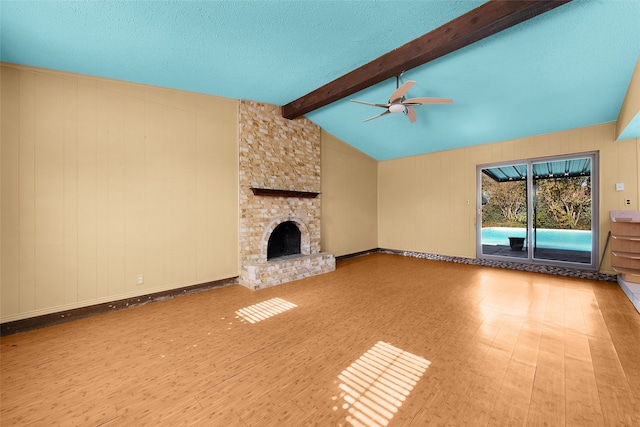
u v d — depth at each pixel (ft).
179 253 12.25
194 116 12.67
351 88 11.61
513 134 16.22
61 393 5.83
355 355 7.24
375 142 20.02
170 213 11.98
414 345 7.73
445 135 17.38
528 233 16.39
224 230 13.69
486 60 10.20
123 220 10.77
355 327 8.96
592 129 14.20
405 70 10.10
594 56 9.37
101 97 10.26
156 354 7.40
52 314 9.34
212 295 12.35
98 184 10.20
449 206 19.72
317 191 17.89
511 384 5.95
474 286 13.50
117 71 10.02
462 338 8.11
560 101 12.36
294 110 14.88
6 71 8.57
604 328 8.68
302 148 16.99
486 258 18.07
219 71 10.78
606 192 13.79
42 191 9.14
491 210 25.00
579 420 4.91
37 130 9.04
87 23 7.27
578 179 20.80
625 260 13.14
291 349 7.60
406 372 6.45
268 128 15.16
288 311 10.42
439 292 12.57
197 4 6.93
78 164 9.79
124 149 10.77
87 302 10.00
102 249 10.31
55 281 9.40
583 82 10.85
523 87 11.62
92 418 5.12
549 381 6.03
